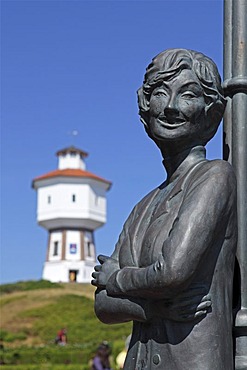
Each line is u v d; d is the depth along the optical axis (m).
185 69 3.72
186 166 3.80
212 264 3.51
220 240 3.54
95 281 3.80
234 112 4.12
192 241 3.38
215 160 3.68
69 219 87.62
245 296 3.88
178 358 3.45
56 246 88.06
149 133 3.92
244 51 4.20
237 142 4.08
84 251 87.50
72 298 69.94
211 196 3.47
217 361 3.42
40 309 66.00
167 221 3.62
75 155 93.56
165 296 3.45
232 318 3.78
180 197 3.66
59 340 54.53
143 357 3.61
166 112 3.71
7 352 46.03
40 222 89.19
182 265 3.34
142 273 3.47
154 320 3.57
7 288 76.81
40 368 37.78
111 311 3.66
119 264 3.80
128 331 55.94
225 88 4.16
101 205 90.50
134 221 3.91
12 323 62.62
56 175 88.31
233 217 3.58
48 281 79.94
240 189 4.00
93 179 89.06
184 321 3.46
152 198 3.95
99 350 15.14
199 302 3.45
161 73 3.73
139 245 3.75
